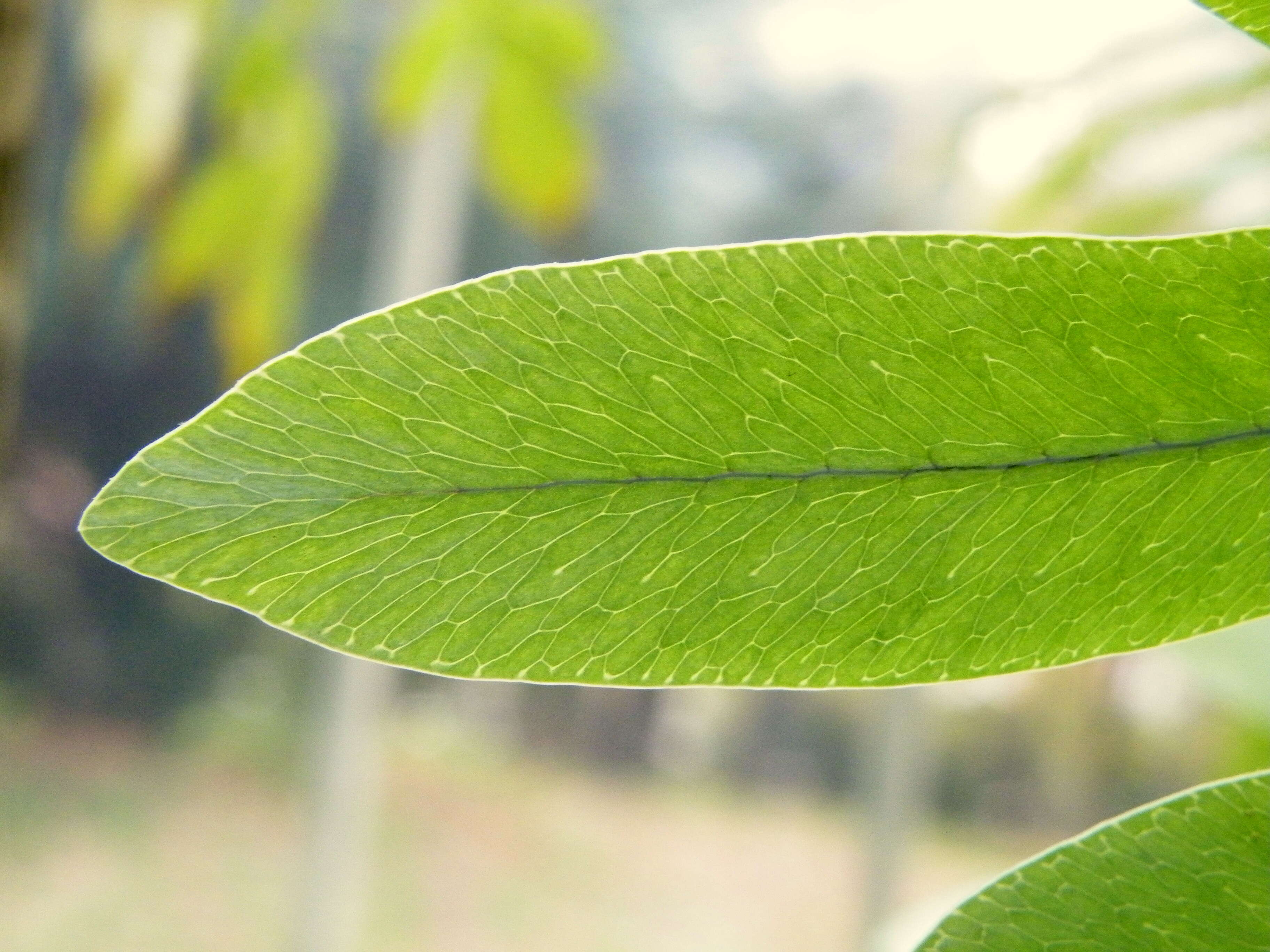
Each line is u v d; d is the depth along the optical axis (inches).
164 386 234.2
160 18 78.0
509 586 9.4
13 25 33.8
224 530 9.2
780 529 9.6
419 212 136.2
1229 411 9.6
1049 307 9.5
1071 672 75.9
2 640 248.8
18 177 34.3
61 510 248.2
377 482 9.2
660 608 9.6
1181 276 9.4
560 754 276.1
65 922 185.8
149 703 257.9
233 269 89.7
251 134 83.8
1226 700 16.5
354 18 108.2
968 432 9.6
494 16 76.7
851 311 9.4
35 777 231.0
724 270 9.4
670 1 167.5
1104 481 9.7
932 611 9.7
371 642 9.3
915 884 186.1
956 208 92.0
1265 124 53.0
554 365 9.3
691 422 9.4
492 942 202.4
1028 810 199.2
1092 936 9.9
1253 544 9.8
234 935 191.3
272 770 252.2
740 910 218.8
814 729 261.7
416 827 237.8
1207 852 9.8
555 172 81.8
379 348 9.2
